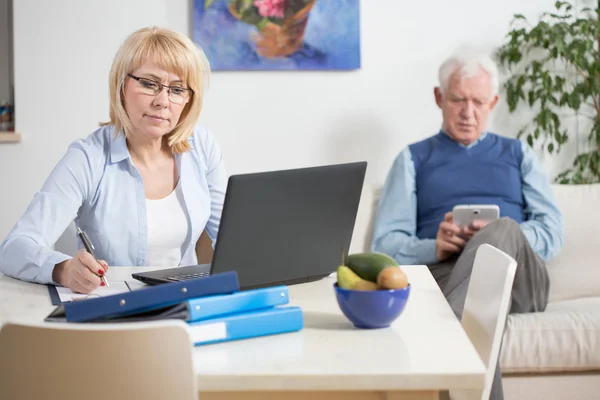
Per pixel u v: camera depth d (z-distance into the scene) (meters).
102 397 1.01
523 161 3.03
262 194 1.39
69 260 1.60
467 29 3.43
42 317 1.35
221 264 1.41
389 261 1.27
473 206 2.70
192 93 1.98
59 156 3.42
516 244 2.51
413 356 1.11
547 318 2.46
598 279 2.89
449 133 3.06
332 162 3.48
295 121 3.45
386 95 3.45
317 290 1.54
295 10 3.38
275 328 1.23
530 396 2.44
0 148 3.40
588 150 3.48
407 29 3.43
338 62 3.40
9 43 3.67
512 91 3.35
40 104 3.40
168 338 0.99
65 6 3.37
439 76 3.08
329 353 1.13
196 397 1.01
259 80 3.43
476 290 1.59
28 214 1.80
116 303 1.20
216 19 3.37
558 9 3.37
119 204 1.96
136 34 1.93
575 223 2.95
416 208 3.03
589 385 2.44
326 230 1.53
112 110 1.98
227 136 3.46
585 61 3.27
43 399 1.02
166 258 2.01
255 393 1.14
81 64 3.40
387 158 3.48
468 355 1.11
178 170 2.05
